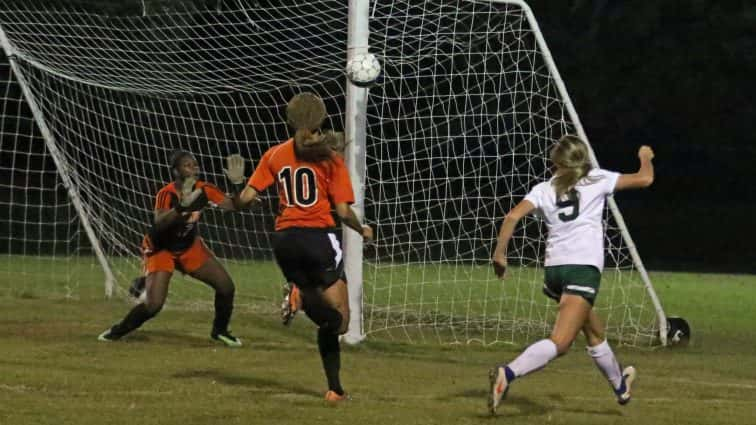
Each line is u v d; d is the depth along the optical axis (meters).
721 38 78.75
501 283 52.94
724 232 85.81
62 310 38.34
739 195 92.88
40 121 43.69
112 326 33.72
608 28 79.25
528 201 21.28
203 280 31.12
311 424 20.08
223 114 70.62
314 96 21.78
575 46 79.75
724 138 85.25
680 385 27.03
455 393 24.38
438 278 51.78
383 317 41.25
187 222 30.55
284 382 24.94
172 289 47.81
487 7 44.03
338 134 22.25
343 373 26.84
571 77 80.44
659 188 92.75
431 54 44.38
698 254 79.62
